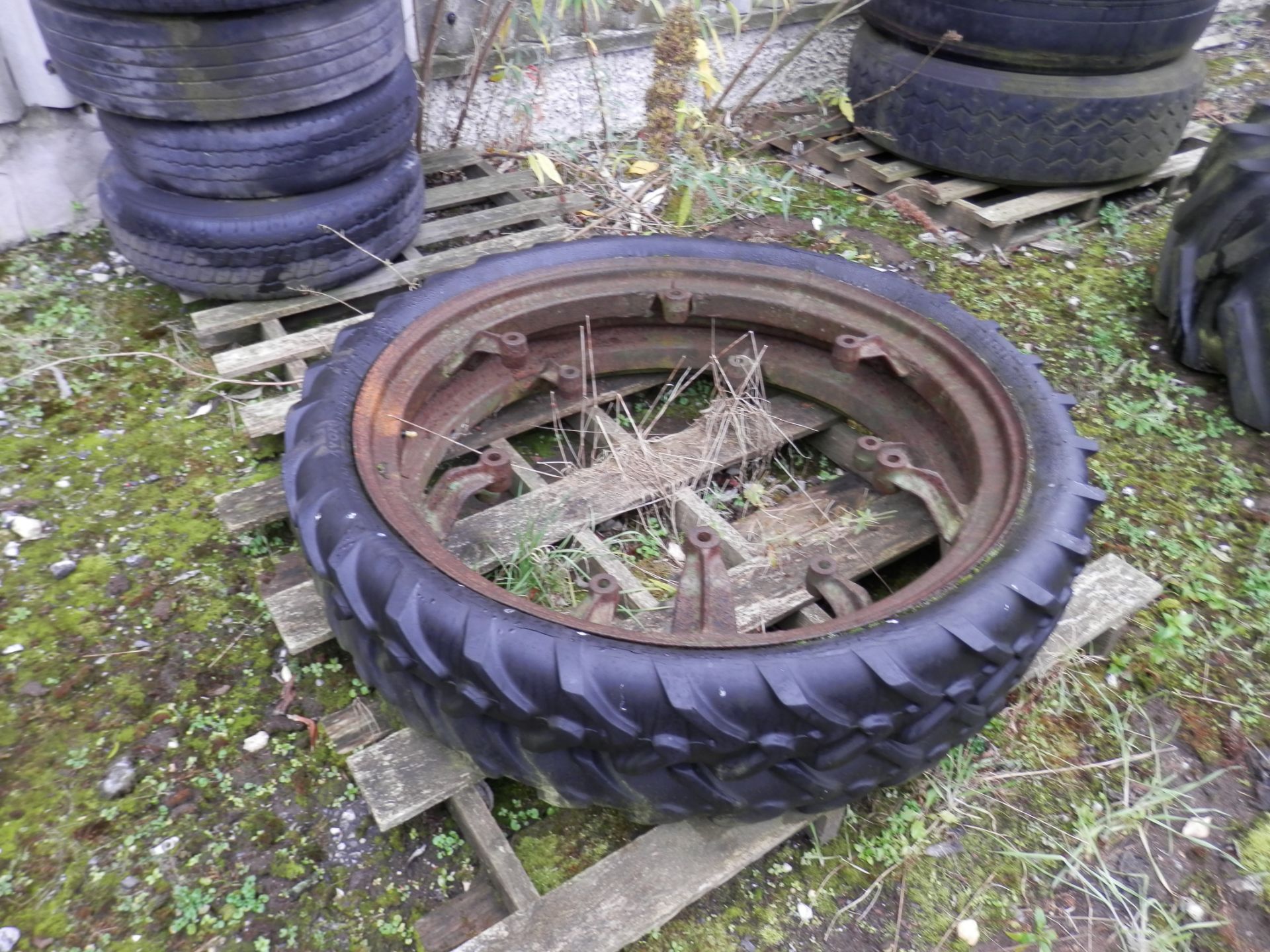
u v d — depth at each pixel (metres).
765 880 1.76
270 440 2.56
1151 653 2.20
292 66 2.42
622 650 1.51
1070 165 3.56
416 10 3.47
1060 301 3.35
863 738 1.56
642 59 4.11
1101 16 3.25
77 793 1.80
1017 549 1.77
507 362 2.36
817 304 2.49
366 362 2.12
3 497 2.36
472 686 1.53
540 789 1.66
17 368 2.72
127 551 2.26
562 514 2.21
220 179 2.57
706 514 2.26
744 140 4.18
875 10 3.75
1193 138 4.25
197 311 2.92
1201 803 1.94
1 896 1.66
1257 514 2.57
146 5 2.22
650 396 2.79
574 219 3.47
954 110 3.53
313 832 1.78
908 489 2.20
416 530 1.75
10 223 3.17
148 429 2.58
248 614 2.13
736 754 1.51
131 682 1.99
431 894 1.71
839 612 1.90
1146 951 1.69
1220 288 2.90
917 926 1.72
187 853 1.73
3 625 2.08
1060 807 1.90
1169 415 2.89
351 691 2.00
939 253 3.55
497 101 3.87
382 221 2.84
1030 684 2.08
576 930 1.58
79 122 3.13
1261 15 5.86
